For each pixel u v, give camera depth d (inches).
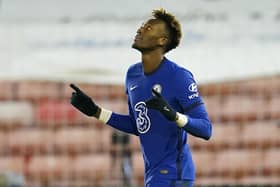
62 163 1469.0
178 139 676.7
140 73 693.9
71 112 1476.4
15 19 1481.3
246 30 1422.2
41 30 1472.7
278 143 1418.6
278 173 1411.2
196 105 669.9
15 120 1488.7
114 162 1453.0
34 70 1471.5
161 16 688.4
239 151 1423.5
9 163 1477.6
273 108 1421.0
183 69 683.4
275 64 1413.6
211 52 1424.7
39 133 1478.8
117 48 1451.8
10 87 1481.3
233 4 1427.2
